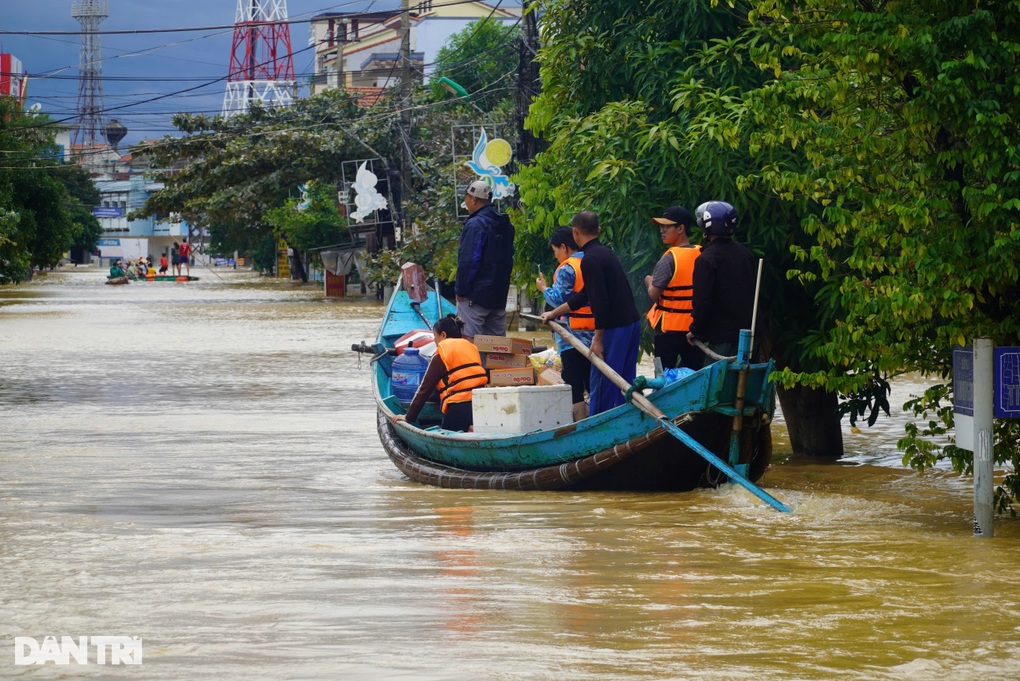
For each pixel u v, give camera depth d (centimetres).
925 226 983
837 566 862
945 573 841
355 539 963
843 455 1463
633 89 1427
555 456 1177
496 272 1441
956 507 1112
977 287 938
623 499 1138
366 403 2038
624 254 1363
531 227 1533
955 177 985
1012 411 961
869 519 1045
